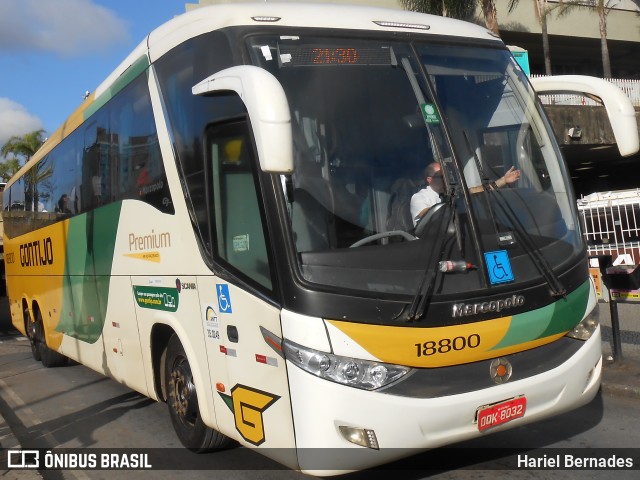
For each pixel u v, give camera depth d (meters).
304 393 4.21
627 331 10.19
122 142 7.01
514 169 5.28
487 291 4.54
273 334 4.44
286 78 4.78
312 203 4.50
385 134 4.86
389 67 5.10
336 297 4.22
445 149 4.91
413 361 4.27
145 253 6.37
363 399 4.16
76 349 9.14
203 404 5.47
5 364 13.20
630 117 5.45
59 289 9.73
